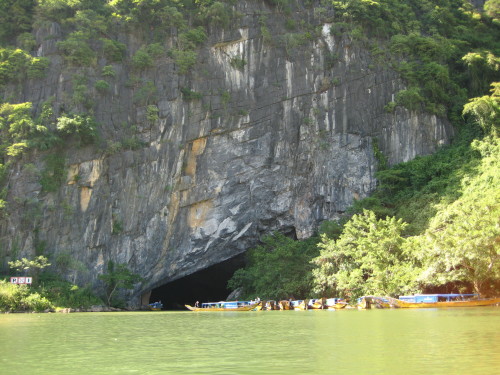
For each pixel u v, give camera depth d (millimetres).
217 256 53531
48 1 50969
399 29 62125
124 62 51844
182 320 25984
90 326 21797
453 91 60375
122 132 49719
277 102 55938
